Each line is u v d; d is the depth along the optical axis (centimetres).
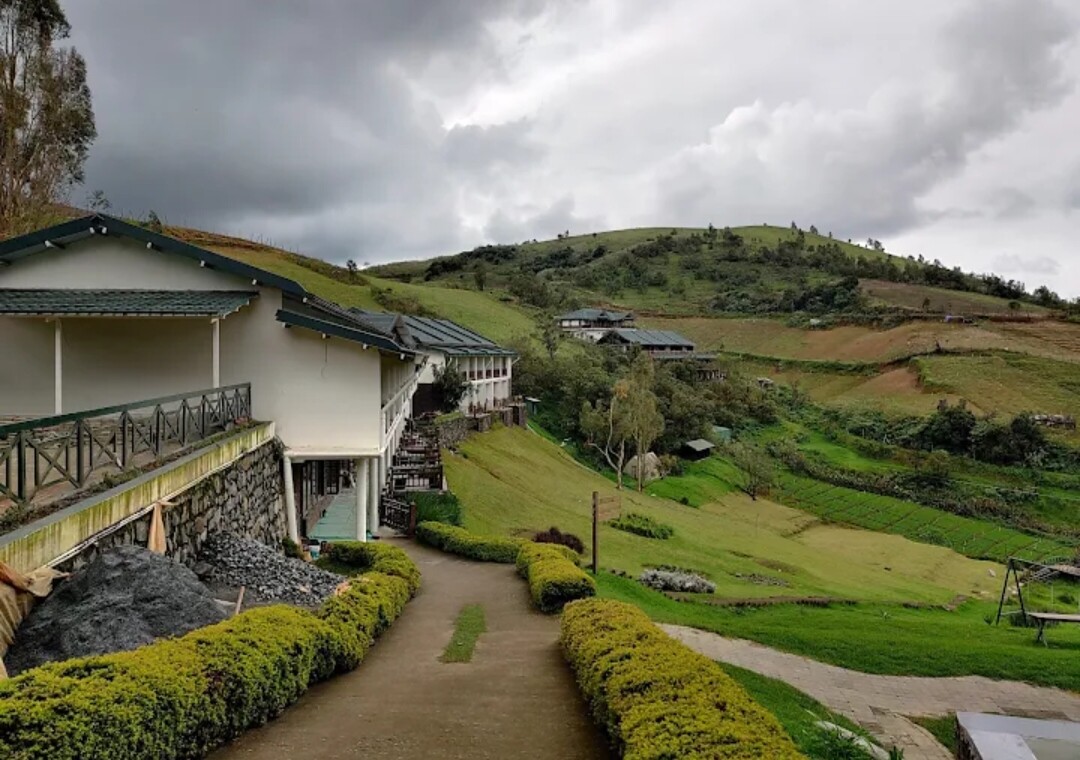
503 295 11069
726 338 12269
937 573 4206
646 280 16075
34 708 491
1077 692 1468
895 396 8725
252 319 1867
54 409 1792
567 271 17000
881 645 1678
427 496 2608
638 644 842
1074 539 5394
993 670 1558
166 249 1789
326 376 1886
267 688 738
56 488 939
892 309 12000
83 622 734
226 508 1400
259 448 1675
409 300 7450
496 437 4741
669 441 6462
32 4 3862
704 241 19312
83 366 1806
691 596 2220
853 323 11738
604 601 1125
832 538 5012
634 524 3509
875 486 6506
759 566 3331
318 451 1891
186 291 1809
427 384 4538
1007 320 10762
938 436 7375
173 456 1187
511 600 1556
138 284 1805
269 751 668
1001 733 1030
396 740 708
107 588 801
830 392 9581
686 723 598
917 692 1416
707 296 15100
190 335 1834
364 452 1894
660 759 542
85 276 1791
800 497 6122
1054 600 3641
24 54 3931
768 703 1170
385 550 1742
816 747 955
